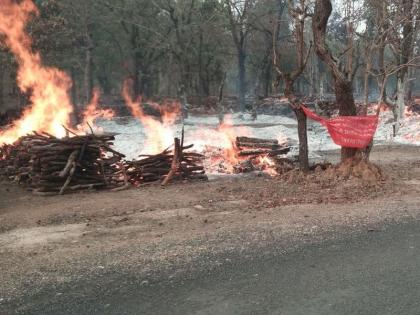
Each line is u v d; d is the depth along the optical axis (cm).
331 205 994
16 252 723
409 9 2223
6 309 532
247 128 3011
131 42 5119
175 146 1326
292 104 1348
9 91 4541
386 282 582
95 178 1237
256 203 1026
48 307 533
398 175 1345
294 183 1238
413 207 962
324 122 1285
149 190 1210
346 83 1293
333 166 1321
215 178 1381
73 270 640
